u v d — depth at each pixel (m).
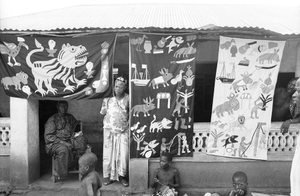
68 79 4.59
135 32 4.39
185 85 4.53
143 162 4.68
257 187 4.85
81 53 4.52
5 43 4.54
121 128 4.73
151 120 4.59
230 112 4.62
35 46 4.53
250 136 4.67
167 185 4.53
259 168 4.82
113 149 4.82
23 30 4.32
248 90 4.59
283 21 5.11
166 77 4.51
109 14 5.67
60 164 4.86
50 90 4.63
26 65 4.59
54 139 4.96
